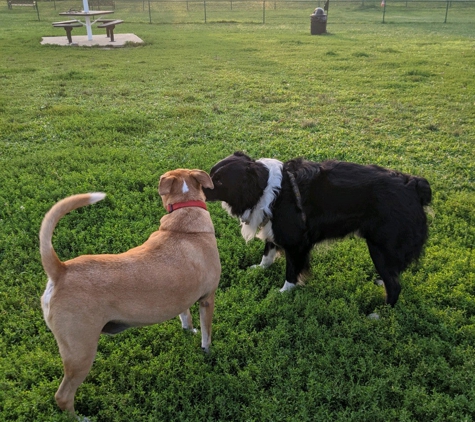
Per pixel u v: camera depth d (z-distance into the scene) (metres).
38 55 6.42
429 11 15.02
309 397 1.14
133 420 1.09
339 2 17.98
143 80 4.83
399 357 1.29
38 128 3.17
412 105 3.87
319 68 5.57
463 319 1.42
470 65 5.62
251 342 1.32
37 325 1.37
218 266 1.24
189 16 14.00
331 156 2.71
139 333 1.36
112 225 1.90
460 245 1.84
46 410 1.11
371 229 1.44
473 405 1.11
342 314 1.44
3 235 1.80
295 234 1.51
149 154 2.73
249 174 1.49
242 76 5.07
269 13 15.12
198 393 1.19
